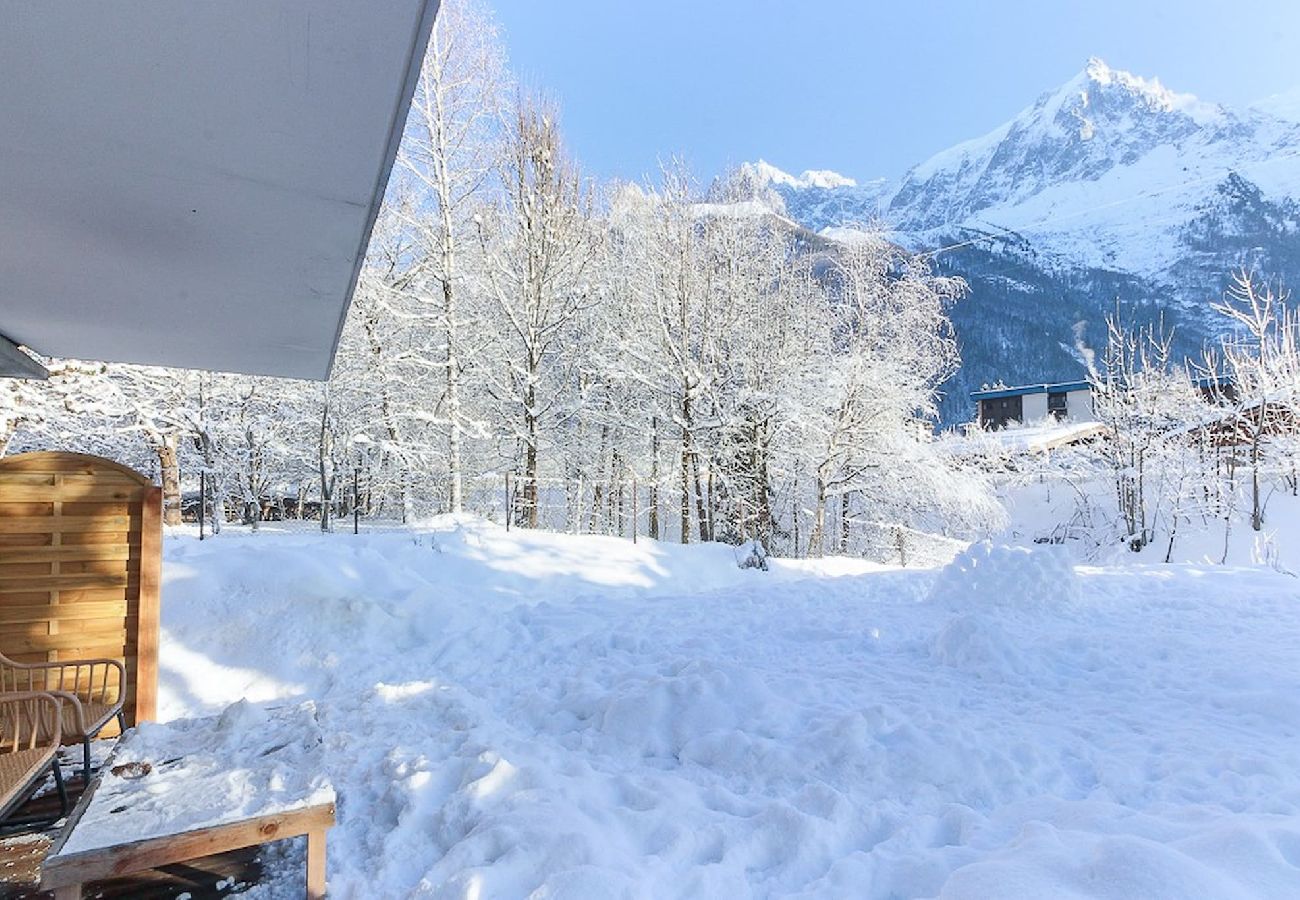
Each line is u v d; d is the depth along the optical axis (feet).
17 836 8.43
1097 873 6.30
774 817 8.32
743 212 59.11
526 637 18.97
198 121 5.91
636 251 59.36
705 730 11.57
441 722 12.25
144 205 7.81
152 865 5.98
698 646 17.88
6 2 4.29
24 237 8.80
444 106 46.44
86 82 5.29
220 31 4.63
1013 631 19.83
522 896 6.63
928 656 17.17
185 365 18.35
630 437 61.16
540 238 49.57
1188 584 28.14
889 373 53.93
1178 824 7.92
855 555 62.08
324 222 8.29
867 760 10.16
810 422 53.31
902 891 7.06
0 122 5.92
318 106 5.70
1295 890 6.30
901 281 59.93
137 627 12.59
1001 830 8.25
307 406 52.95
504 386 52.54
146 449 50.96
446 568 26.89
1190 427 62.49
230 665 15.89
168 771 7.43
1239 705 13.08
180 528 43.68
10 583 11.89
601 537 35.68
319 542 26.84
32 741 9.16
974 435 72.38
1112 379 66.74
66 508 12.33
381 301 46.96
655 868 7.13
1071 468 69.31
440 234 47.57
